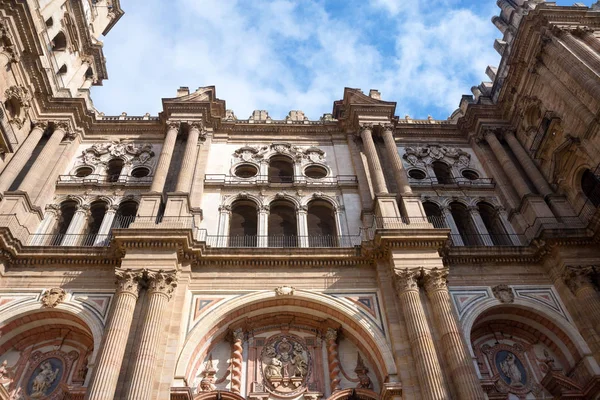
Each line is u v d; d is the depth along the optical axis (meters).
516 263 23.72
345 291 21.95
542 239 23.42
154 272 20.28
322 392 20.14
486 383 19.22
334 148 31.12
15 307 20.64
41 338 21.50
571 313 21.64
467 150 32.41
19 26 26.38
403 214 24.95
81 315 20.45
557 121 27.11
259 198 27.08
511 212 26.91
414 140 32.84
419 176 30.45
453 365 18.16
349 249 22.84
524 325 22.80
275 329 22.12
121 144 31.02
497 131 31.67
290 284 22.08
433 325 19.78
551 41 27.97
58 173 27.61
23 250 22.09
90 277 21.81
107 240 24.47
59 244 24.45
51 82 31.78
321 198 27.30
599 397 19.33
